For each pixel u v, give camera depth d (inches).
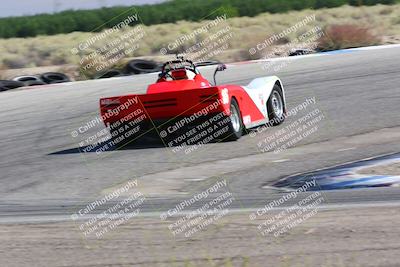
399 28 5708.7
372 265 756.6
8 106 2886.3
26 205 1235.9
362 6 7480.3
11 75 4515.3
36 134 2167.8
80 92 3134.8
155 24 7362.2
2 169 1658.5
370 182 1201.4
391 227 904.3
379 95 2315.5
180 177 1379.2
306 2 7578.7
